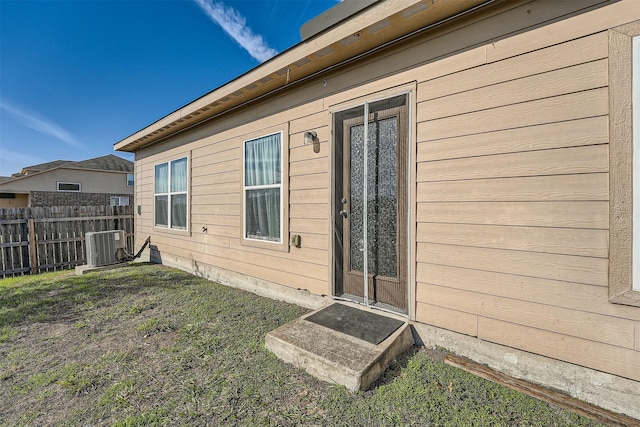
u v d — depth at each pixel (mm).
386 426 1547
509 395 1771
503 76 2023
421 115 2402
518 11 1973
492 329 2074
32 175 16484
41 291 4215
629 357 1627
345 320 2520
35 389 1939
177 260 5566
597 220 1712
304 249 3332
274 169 3682
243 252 4137
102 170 18484
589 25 1736
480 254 2121
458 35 2215
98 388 1926
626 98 1622
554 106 1845
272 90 3600
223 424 1588
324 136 3119
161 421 1615
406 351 2287
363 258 2852
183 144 5324
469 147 2162
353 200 2939
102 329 2844
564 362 1814
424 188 2381
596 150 1713
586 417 1598
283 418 1622
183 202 5406
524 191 1946
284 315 3070
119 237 6020
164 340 2562
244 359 2219
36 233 6156
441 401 1721
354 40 2518
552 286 1855
